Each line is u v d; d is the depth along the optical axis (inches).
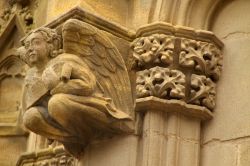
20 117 617.3
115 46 460.8
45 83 442.9
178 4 467.2
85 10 457.7
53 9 488.7
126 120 450.6
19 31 638.5
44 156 566.9
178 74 451.5
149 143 443.2
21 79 636.1
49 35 457.7
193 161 446.9
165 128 448.1
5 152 613.9
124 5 480.4
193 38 461.1
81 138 458.3
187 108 450.0
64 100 436.1
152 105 447.5
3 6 655.8
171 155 442.3
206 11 470.9
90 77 444.1
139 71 458.6
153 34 459.5
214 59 460.8
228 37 468.1
